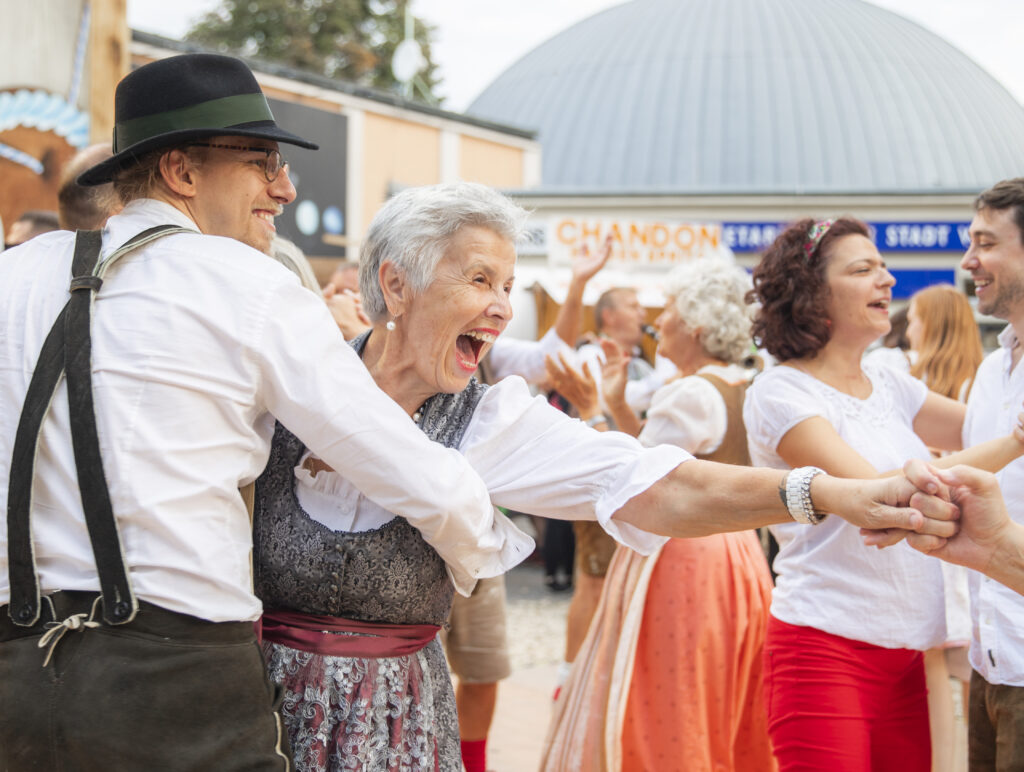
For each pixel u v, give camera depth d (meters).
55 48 4.09
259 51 25.50
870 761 2.38
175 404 1.46
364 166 13.98
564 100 28.95
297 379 1.53
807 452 2.34
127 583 1.42
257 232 1.71
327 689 1.69
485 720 3.38
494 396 1.83
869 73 28.89
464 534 1.65
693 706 2.79
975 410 2.50
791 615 2.42
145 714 1.42
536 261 11.32
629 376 6.08
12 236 3.50
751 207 14.32
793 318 2.48
